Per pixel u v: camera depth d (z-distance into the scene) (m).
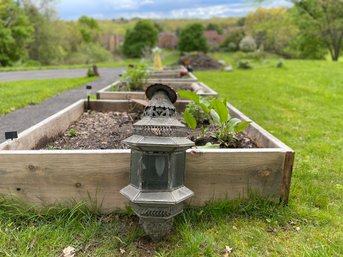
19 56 19.98
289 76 9.57
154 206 1.35
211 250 1.40
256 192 1.77
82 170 1.67
